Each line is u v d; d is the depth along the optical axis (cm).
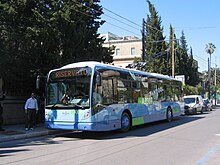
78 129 1377
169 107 2234
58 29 1833
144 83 1858
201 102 3288
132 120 1673
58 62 1789
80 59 1920
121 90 1589
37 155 995
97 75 1344
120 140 1333
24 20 1803
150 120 1898
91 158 935
